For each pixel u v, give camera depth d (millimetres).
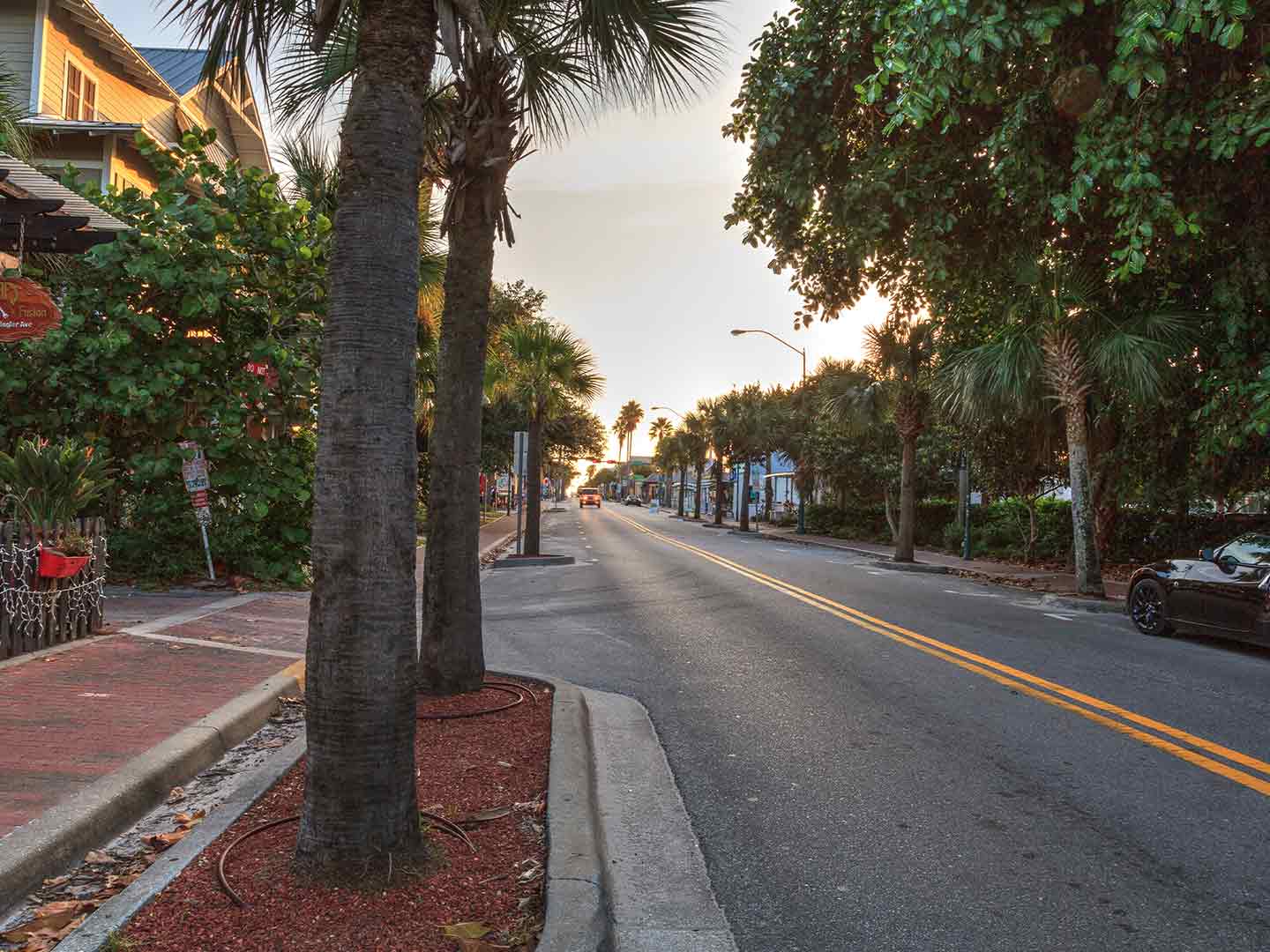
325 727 3436
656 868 4047
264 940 3012
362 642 3426
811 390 40125
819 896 3818
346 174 3510
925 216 12672
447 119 7668
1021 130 11180
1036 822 4715
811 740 6215
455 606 6770
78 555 8141
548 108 7656
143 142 12812
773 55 13328
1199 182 11477
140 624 9273
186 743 5215
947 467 34250
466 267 6629
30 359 11891
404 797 3547
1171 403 16062
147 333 12305
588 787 4637
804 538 39406
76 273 12258
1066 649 10141
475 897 3398
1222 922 3629
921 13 9570
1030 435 21719
